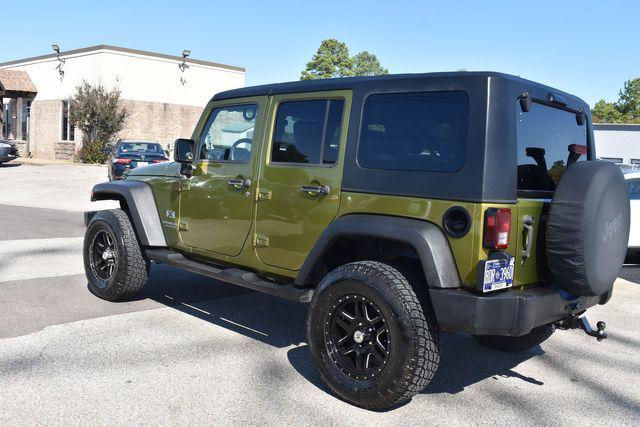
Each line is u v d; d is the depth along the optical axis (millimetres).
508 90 3500
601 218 3480
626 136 23688
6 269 7078
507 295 3402
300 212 4184
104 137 28422
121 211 5812
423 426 3480
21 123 33625
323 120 4164
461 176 3414
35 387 3793
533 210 3627
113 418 3418
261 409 3609
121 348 4566
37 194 16281
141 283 5711
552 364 4684
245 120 4727
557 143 4078
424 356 3387
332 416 3551
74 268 7246
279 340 4926
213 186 4867
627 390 4188
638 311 6492
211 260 5051
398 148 3723
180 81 30891
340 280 3666
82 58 29422
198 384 3943
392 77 3844
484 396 3986
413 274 3688
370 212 3787
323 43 65812
